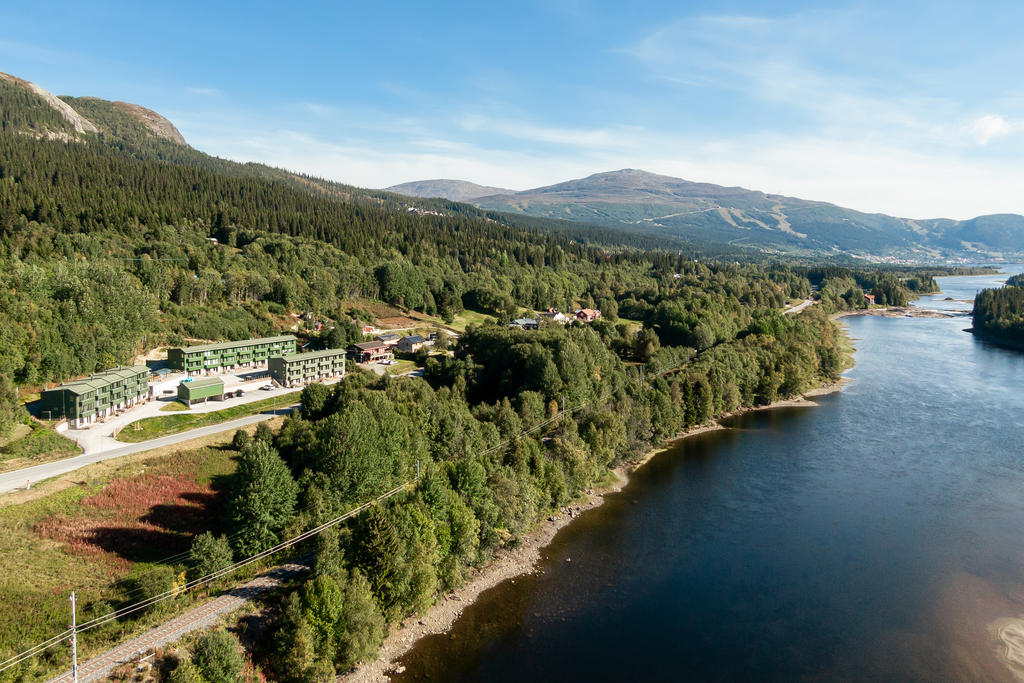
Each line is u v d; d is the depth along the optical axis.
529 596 66.94
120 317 135.50
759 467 106.44
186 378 137.12
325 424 76.12
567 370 114.56
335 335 167.12
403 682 53.31
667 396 120.94
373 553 58.41
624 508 89.94
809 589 67.94
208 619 53.47
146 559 61.69
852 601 65.62
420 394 101.38
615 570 72.38
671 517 86.69
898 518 85.38
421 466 77.19
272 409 118.88
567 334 137.62
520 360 123.12
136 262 177.88
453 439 84.94
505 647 58.28
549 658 56.72
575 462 89.56
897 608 64.31
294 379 139.50
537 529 82.56
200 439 97.62
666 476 102.56
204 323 164.00
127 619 51.97
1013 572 71.12
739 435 125.06
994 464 106.00
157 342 149.50
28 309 116.44
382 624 56.22
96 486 75.81
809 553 76.00
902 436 122.62
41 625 49.09
